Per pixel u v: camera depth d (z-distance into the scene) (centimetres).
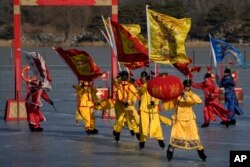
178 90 1853
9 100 2995
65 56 2462
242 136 2420
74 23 13312
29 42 12825
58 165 1870
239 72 6088
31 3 2967
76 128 2705
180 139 1888
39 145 2247
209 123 2783
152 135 2088
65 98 3953
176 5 12925
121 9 12012
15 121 2948
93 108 2506
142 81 2130
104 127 2728
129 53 2339
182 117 1884
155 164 1870
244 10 13288
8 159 1970
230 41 12825
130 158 1972
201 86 2717
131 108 2283
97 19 12938
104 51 10631
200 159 1947
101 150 2128
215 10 13088
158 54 2000
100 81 5206
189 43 12556
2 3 14225
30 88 2616
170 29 1995
